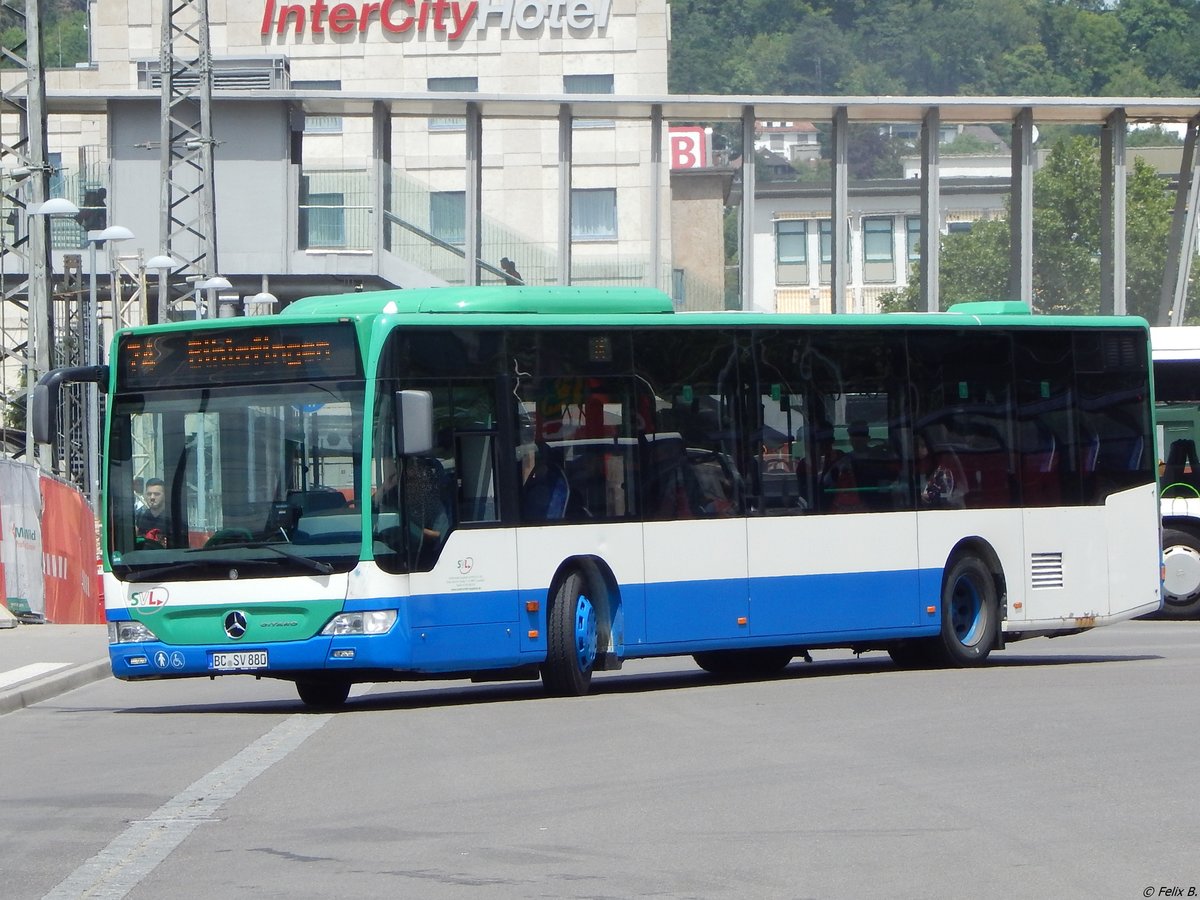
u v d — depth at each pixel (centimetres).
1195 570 7019
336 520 3809
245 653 3838
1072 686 4122
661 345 4297
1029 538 4919
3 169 10156
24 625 6544
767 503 4438
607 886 2030
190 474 3916
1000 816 2434
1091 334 5091
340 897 1994
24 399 8988
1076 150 18900
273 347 3884
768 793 2645
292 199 11938
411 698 4444
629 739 3278
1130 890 1988
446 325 3941
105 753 3350
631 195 19075
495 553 3962
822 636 4497
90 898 1998
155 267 10100
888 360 4688
